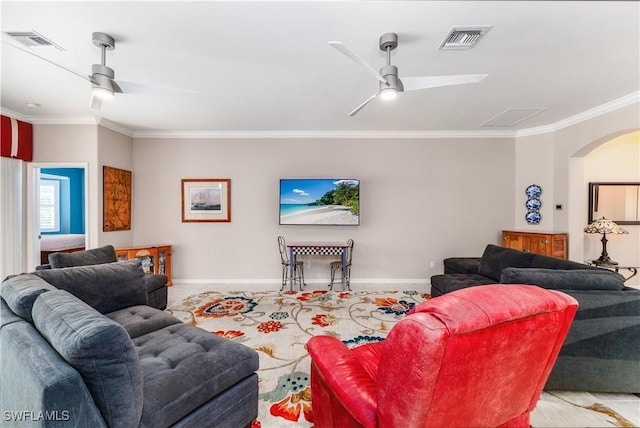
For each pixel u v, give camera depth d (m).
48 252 5.32
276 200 4.98
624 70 2.79
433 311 0.95
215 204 4.96
